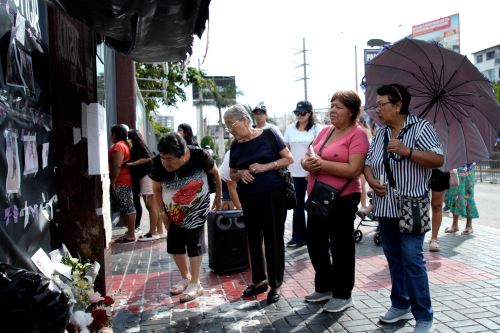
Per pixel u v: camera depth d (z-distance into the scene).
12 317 2.11
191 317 4.25
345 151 4.03
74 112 4.25
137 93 13.59
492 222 9.30
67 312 2.36
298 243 6.91
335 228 4.14
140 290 5.12
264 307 4.44
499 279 5.01
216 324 4.06
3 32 2.96
